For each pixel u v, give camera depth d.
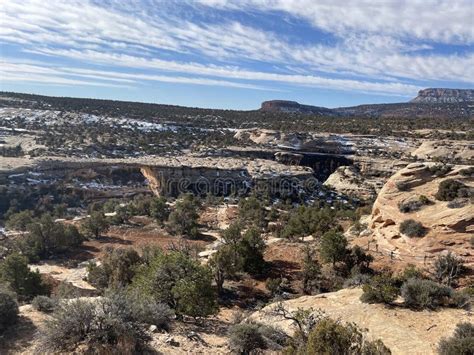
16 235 58.28
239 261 29.34
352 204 84.88
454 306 17.97
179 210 59.34
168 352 13.06
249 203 65.94
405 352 14.07
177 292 18.08
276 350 14.17
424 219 30.02
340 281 27.91
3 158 94.19
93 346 11.70
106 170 98.12
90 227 55.66
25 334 13.24
